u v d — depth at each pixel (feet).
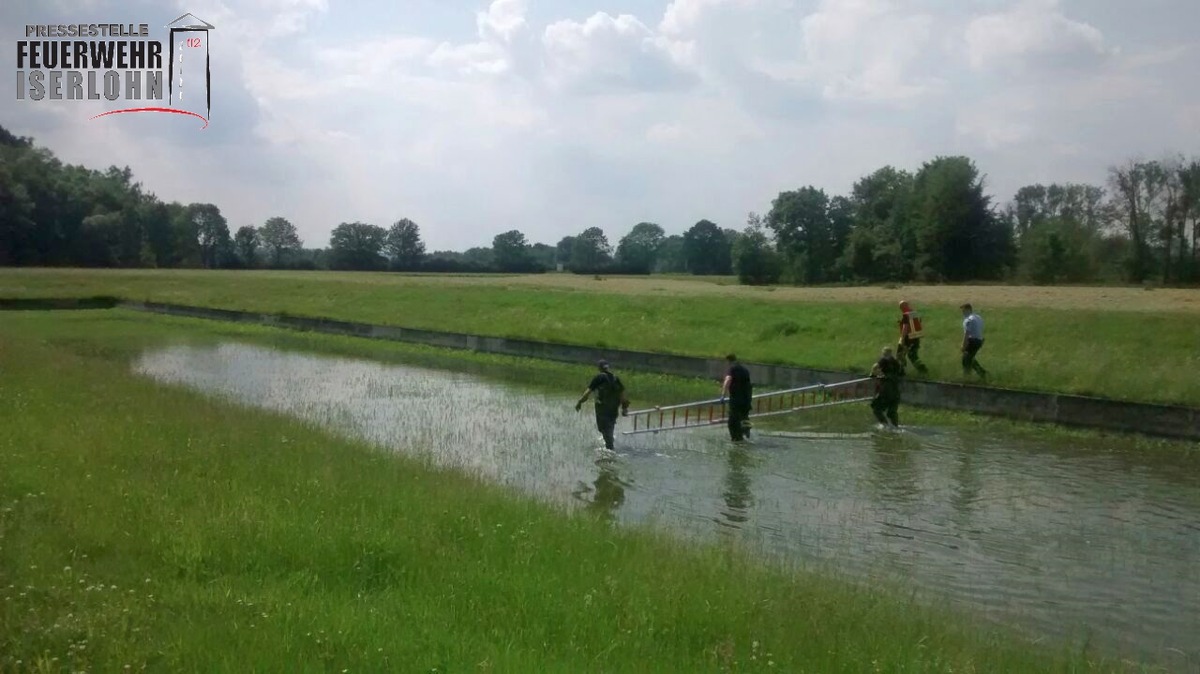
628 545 33.14
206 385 93.20
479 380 99.76
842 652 23.44
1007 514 46.01
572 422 72.08
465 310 167.22
